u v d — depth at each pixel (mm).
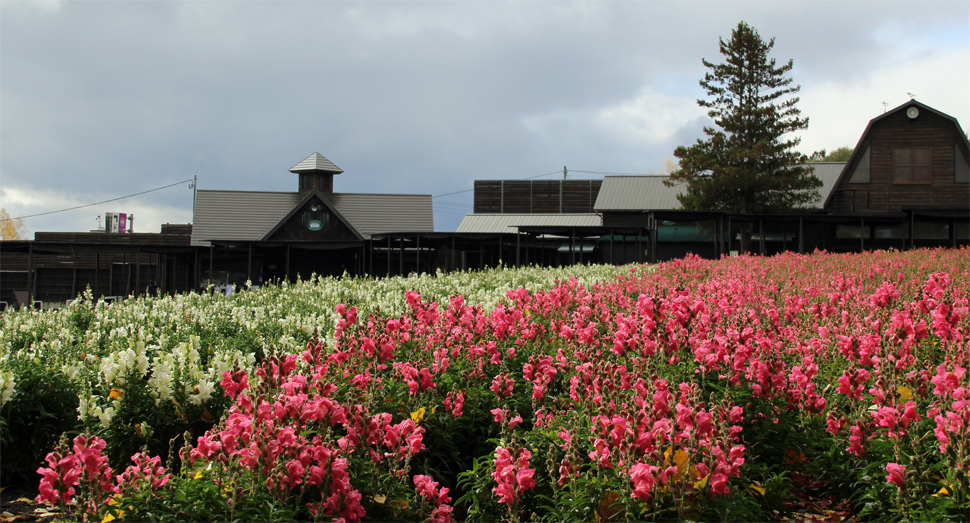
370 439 3900
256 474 3412
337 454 3582
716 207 39344
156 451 5309
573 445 3805
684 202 39781
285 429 3449
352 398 3992
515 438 4309
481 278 18609
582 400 4695
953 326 5402
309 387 4633
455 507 4715
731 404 3801
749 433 4426
